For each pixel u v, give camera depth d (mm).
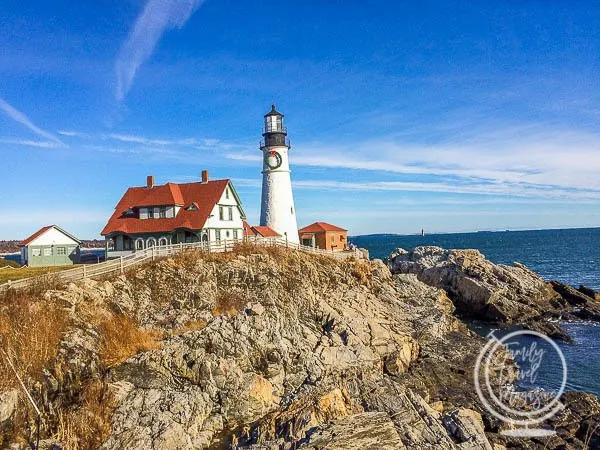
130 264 32875
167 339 24281
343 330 30547
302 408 20375
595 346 39250
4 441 16203
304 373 25016
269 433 18938
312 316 32812
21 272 36062
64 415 17812
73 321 22969
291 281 37719
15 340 20000
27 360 19281
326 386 23312
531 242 199250
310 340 28359
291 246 47438
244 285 35344
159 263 33312
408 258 72062
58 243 47844
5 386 17672
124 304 27719
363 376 25219
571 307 54188
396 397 21891
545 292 57094
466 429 19016
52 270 37219
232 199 50594
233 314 29281
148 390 20312
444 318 39375
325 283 42031
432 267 61688
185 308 30328
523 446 20719
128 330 24406
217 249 40188
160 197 48281
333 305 36125
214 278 34562
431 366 30219
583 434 21891
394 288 49062
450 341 35656
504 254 136125
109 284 28766
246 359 24266
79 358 20609
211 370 22438
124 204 50875
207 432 20141
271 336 26328
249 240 43781
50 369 19594
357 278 46250
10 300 23125
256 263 38250
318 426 18500
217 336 24422
